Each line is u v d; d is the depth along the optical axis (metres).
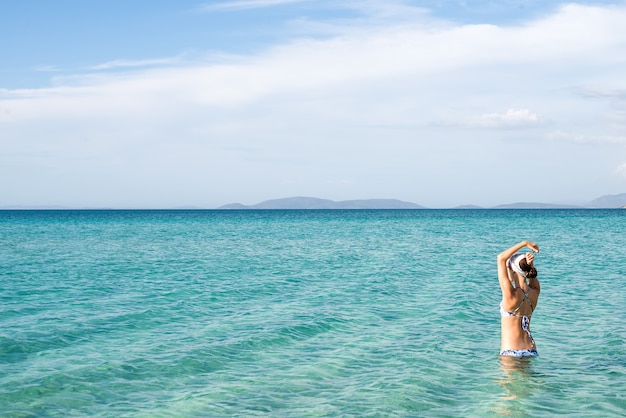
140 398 8.25
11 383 8.84
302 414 7.60
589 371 9.49
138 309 15.39
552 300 16.73
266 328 12.88
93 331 12.59
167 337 12.04
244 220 115.75
